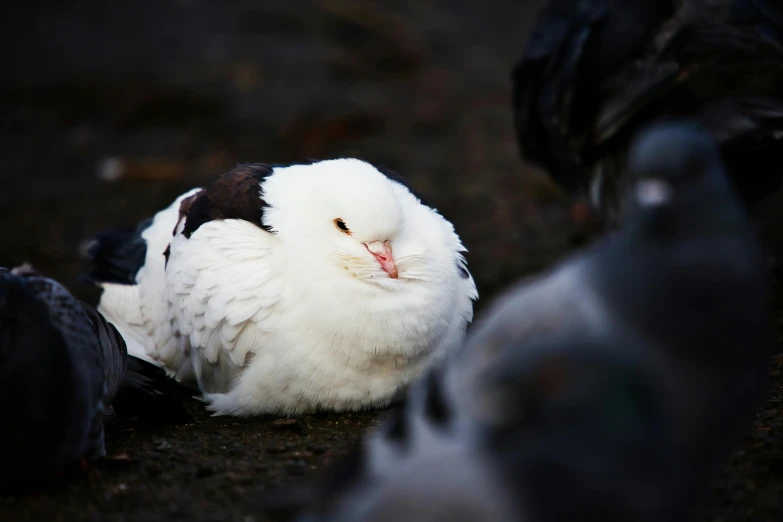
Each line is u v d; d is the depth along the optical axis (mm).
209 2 32562
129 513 7797
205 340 10141
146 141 23172
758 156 11594
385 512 5664
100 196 20203
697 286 5574
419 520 5574
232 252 9984
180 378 11430
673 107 11594
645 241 5746
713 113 11203
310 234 9805
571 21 13664
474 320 12695
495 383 5652
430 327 9672
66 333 8156
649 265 5684
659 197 5715
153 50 28719
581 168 13750
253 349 9828
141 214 19094
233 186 10695
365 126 23625
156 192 20312
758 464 8219
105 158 22406
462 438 5586
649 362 5617
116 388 9094
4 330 7762
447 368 6121
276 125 23484
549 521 5578
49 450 7797
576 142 12992
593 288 5832
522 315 5949
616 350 5625
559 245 16938
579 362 5590
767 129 10945
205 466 8672
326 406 9930
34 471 7922
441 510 5531
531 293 6117
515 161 21375
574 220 18188
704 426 5754
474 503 5496
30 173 21844
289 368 9656
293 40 29203
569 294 5891
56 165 22234
